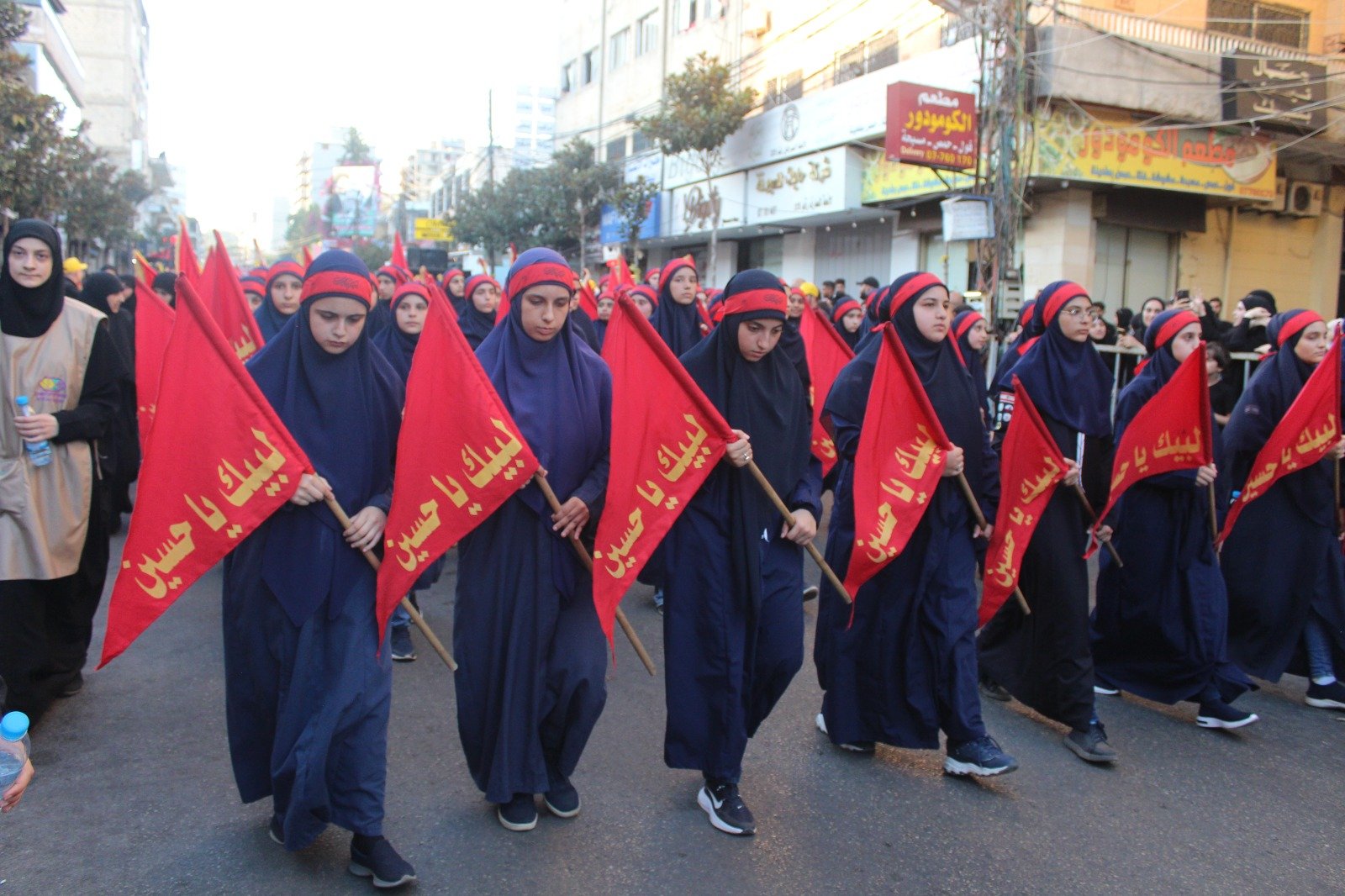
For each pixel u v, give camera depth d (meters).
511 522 3.18
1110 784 3.82
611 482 3.20
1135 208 15.48
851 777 3.81
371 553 3.00
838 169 18.25
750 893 3.00
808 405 3.60
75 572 3.98
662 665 4.98
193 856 3.11
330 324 2.93
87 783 3.57
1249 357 7.30
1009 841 3.36
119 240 32.53
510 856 3.16
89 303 7.55
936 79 15.73
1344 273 18.28
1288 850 3.36
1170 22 15.55
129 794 3.50
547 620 3.21
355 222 73.31
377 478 3.10
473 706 3.24
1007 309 12.18
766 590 3.42
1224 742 4.27
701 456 3.24
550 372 3.29
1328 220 17.83
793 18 20.78
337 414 3.00
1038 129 14.11
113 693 4.43
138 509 2.85
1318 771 4.01
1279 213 17.34
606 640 3.35
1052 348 4.13
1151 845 3.37
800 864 3.17
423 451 3.02
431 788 3.61
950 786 3.76
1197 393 4.30
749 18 22.62
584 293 9.09
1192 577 4.38
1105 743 4.02
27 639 3.87
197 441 2.86
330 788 2.92
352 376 3.04
